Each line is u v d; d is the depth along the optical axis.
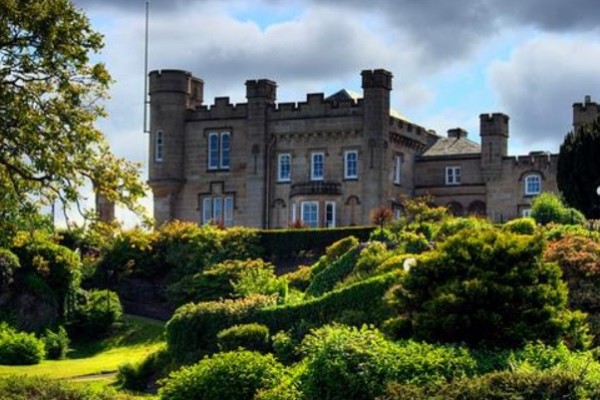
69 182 33.72
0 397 26.39
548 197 55.06
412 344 26.47
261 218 82.38
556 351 26.00
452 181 84.94
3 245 35.38
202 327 40.09
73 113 33.41
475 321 27.61
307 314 38.06
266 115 83.00
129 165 34.66
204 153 84.56
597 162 63.78
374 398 24.59
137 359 45.41
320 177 81.31
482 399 21.61
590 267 35.12
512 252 28.73
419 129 86.25
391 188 81.25
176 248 64.62
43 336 54.06
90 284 64.62
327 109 81.44
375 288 36.59
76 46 33.19
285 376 28.61
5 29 32.28
